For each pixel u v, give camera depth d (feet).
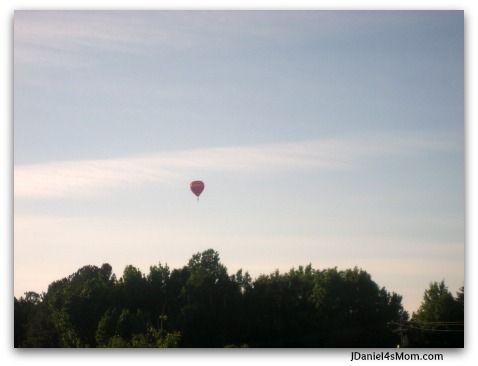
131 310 226.38
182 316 210.79
